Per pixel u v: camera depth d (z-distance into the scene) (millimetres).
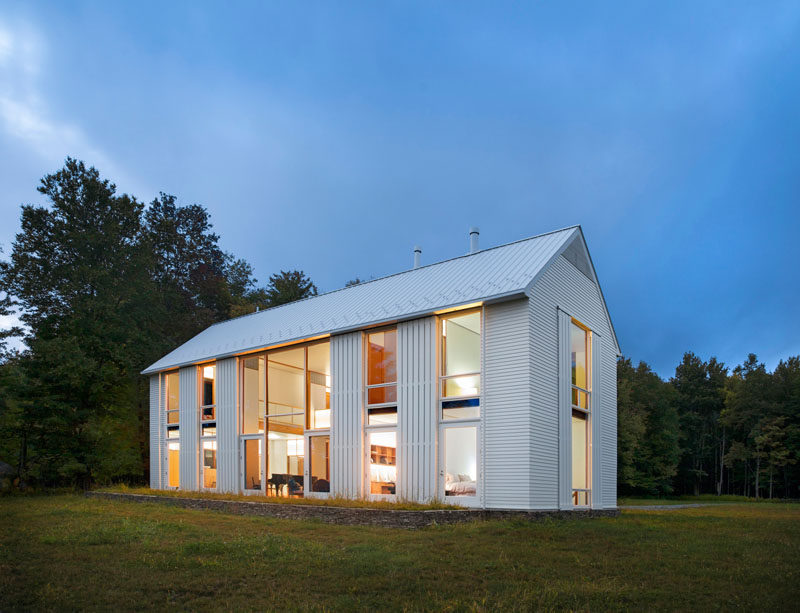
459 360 16156
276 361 21016
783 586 7645
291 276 47156
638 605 6719
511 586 7469
